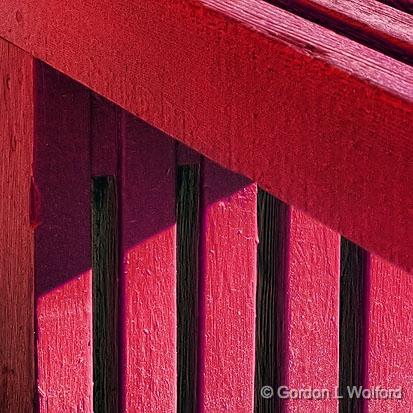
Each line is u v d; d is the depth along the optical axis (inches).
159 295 83.6
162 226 82.9
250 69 50.5
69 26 66.1
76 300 81.4
